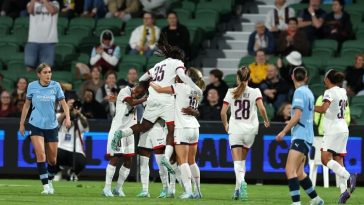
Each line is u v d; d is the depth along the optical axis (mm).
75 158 54531
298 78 34688
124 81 56906
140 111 43906
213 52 68125
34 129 42156
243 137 40438
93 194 43000
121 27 70062
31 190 45562
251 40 64812
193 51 66625
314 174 52719
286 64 62125
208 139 54625
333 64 62969
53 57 66875
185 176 40281
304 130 34375
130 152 41875
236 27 70250
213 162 54562
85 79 63875
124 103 41250
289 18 64188
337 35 65188
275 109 57906
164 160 40438
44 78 41938
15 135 56125
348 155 53594
